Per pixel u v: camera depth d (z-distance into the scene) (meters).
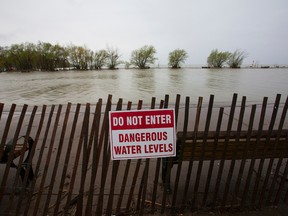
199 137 2.80
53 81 32.00
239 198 3.12
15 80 35.38
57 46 77.00
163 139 2.69
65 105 12.34
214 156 2.82
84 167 2.68
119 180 3.65
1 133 6.46
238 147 2.83
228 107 10.70
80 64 83.62
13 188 2.69
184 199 2.82
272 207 2.93
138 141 2.67
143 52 95.50
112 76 43.66
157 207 2.96
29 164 2.67
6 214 2.74
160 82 28.59
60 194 2.69
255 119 8.23
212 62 92.50
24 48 75.75
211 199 3.11
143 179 2.79
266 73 50.88
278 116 8.73
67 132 6.31
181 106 10.93
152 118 2.65
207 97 15.20
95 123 2.63
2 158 3.03
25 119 8.21
